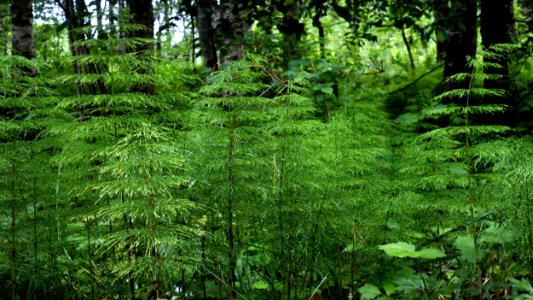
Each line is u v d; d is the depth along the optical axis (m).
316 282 2.88
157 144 2.09
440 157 2.80
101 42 2.38
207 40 5.94
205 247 2.65
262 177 2.72
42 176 2.79
